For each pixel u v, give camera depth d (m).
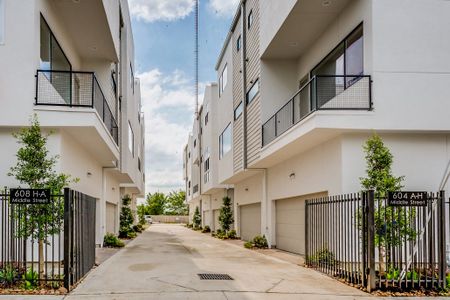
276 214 17.48
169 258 13.48
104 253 15.09
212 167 28.05
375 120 10.38
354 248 9.32
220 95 25.36
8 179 10.66
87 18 12.94
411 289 7.81
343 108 10.41
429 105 10.48
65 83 12.43
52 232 7.90
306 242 11.40
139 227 36.16
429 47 10.52
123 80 20.52
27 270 8.46
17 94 10.39
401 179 9.44
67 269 7.55
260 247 17.47
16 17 10.44
